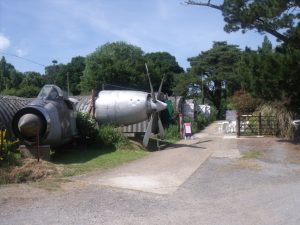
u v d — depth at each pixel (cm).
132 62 6309
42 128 1390
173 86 7000
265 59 1923
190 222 733
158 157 1555
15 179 1020
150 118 1912
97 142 1764
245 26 2053
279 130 2345
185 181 1102
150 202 869
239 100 3069
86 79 5822
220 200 901
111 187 991
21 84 6912
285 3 1891
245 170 1285
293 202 877
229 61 6650
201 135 2623
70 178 1089
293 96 1989
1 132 1188
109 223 716
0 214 752
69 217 743
